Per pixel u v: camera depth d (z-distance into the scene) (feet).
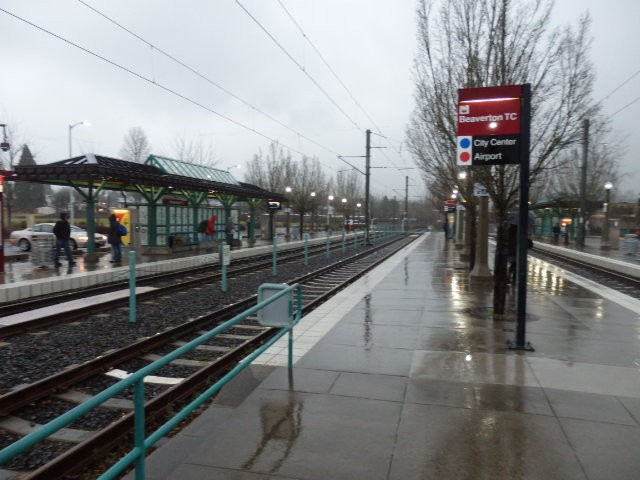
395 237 162.20
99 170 55.26
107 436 13.71
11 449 6.15
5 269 52.85
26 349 23.59
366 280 45.85
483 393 15.89
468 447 12.16
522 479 10.71
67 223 55.16
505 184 28.94
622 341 22.85
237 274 54.90
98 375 20.30
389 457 11.68
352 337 23.54
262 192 108.58
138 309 33.63
